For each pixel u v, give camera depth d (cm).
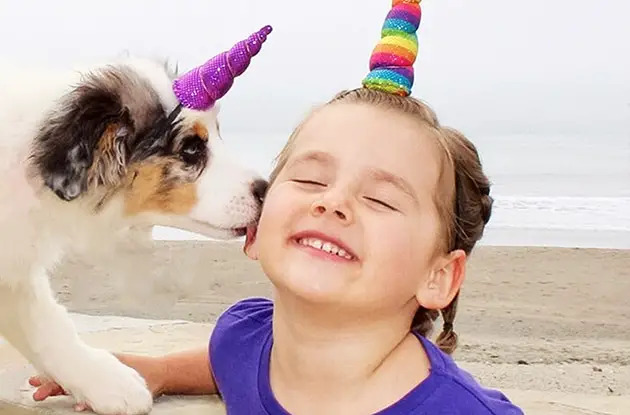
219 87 117
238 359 98
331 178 86
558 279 242
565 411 121
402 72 94
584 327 191
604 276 247
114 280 158
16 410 112
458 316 200
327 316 85
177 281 148
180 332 149
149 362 115
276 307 90
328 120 88
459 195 91
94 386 110
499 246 289
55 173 110
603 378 149
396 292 85
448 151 90
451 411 85
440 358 89
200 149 118
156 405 112
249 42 117
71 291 178
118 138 114
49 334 111
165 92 117
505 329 188
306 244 84
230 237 118
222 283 215
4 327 114
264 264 86
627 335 184
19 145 110
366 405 86
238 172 119
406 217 85
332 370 87
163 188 118
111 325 157
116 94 114
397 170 85
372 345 86
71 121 111
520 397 129
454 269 91
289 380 90
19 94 112
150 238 126
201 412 110
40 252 114
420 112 90
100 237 119
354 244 83
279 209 85
